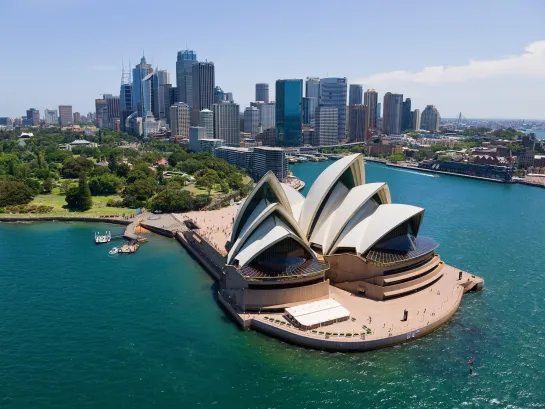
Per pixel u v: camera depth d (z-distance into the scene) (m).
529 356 95.88
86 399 81.38
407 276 122.00
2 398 81.00
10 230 195.50
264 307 111.75
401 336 99.88
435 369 90.94
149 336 103.25
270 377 88.31
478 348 98.69
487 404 80.94
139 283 135.12
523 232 193.50
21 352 95.94
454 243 176.75
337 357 95.00
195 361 93.50
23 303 119.75
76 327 107.00
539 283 136.00
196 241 166.00
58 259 156.62
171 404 80.38
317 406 80.12
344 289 125.44
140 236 185.50
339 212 133.50
